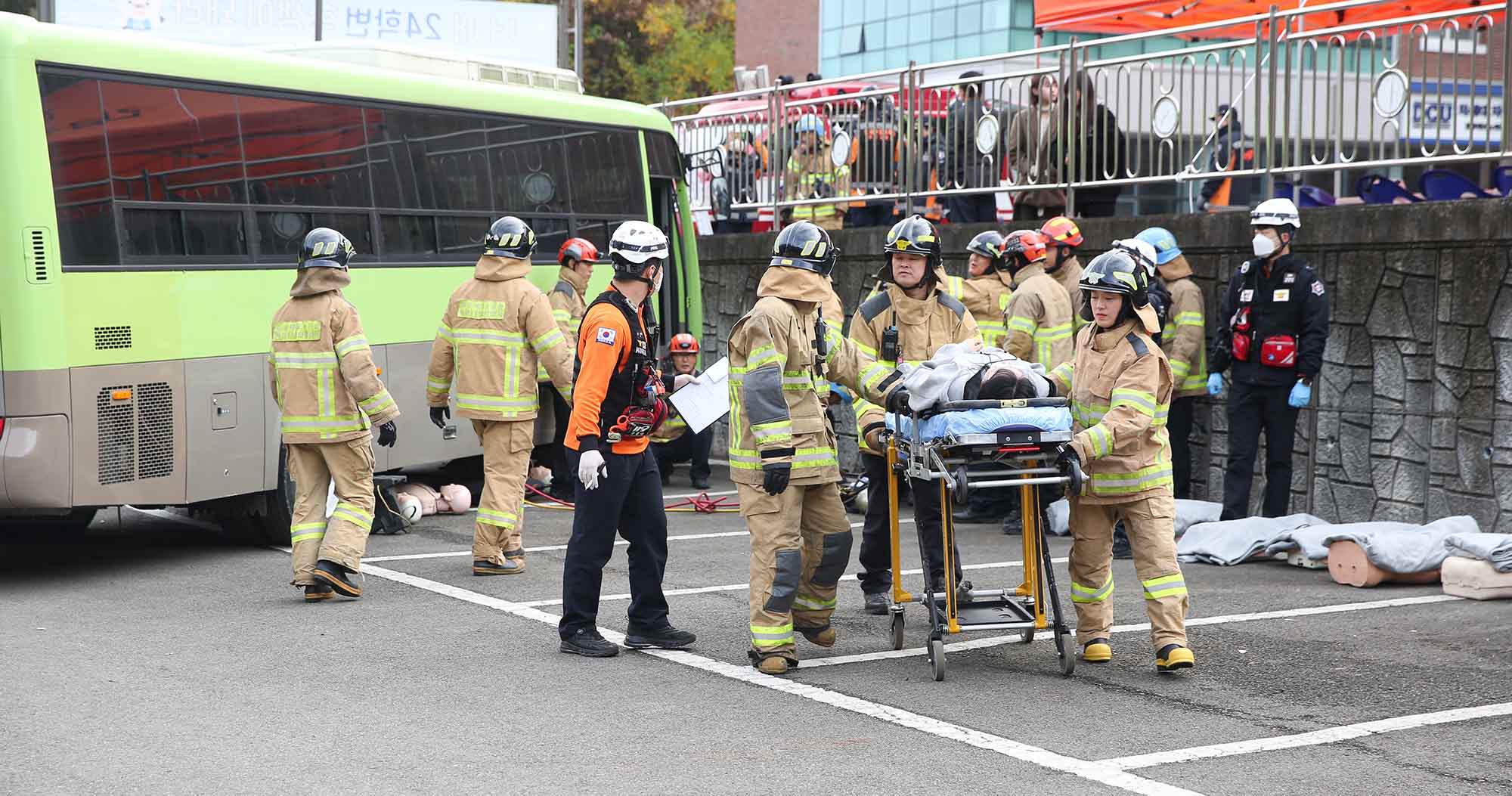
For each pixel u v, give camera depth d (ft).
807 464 26.43
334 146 42.01
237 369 38.40
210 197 37.83
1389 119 39.60
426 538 42.24
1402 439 40.06
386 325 43.80
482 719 23.73
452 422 47.06
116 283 35.04
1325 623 31.04
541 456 54.65
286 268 40.06
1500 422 37.78
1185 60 44.21
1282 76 42.16
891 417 27.55
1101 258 26.78
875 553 31.58
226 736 22.66
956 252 51.31
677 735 22.90
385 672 26.78
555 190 51.55
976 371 25.77
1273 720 23.86
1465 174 44.86
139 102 35.96
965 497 24.91
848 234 54.54
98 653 28.07
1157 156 45.09
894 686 25.89
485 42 101.45
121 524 45.09
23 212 33.06
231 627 30.45
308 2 92.43
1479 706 24.68
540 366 41.16
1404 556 34.58
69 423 33.86
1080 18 58.59
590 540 27.78
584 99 53.98
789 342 25.91
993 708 24.47
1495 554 33.09
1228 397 43.78
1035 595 27.40
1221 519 40.98
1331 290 41.68
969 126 51.37
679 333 58.39
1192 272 44.93
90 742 22.33
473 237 47.52
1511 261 37.37
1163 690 25.68
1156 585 26.84
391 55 45.68
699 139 64.90
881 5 101.09
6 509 33.68
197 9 88.53
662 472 55.26
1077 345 27.84
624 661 27.76
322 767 21.12
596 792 20.12
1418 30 38.93
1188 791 20.25
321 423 32.63
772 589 26.61
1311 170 41.09
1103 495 26.84
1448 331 38.86
